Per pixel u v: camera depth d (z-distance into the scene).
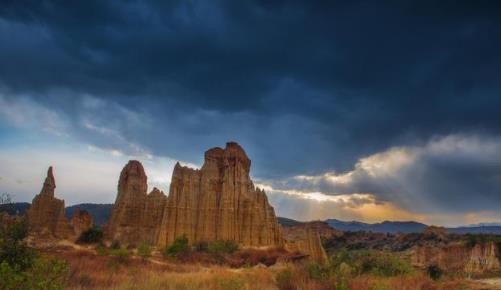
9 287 10.48
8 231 16.09
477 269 84.31
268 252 91.62
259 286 20.94
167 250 81.44
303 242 103.50
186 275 26.72
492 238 108.12
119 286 19.56
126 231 110.31
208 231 107.19
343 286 18.88
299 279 21.48
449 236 148.12
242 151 125.88
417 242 150.62
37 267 11.47
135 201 116.44
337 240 174.12
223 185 113.88
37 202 102.06
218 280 21.73
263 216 112.75
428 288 24.12
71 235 104.75
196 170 117.62
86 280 21.28
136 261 42.75
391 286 21.27
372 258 33.97
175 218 108.06
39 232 87.69
